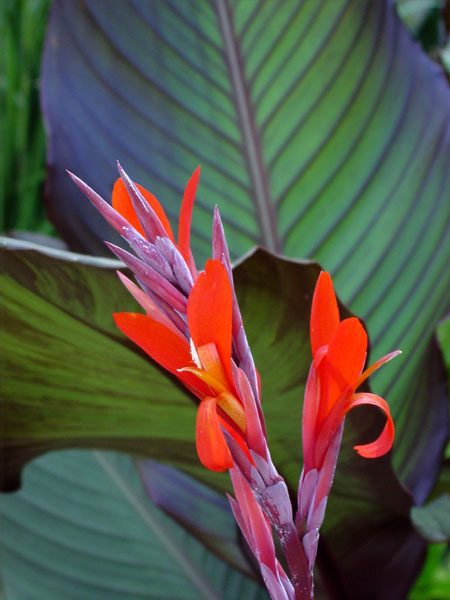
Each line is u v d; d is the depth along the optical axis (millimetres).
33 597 1337
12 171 1872
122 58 1264
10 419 923
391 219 1212
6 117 1850
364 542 1000
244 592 1317
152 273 521
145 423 905
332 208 1229
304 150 1239
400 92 1246
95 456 1456
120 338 771
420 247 1194
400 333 1171
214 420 492
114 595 1342
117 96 1264
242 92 1248
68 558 1371
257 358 775
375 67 1246
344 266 1212
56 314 770
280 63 1249
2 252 723
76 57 1258
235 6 1247
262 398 805
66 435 965
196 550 1370
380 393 1148
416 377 1152
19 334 797
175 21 1262
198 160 1255
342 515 946
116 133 1259
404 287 1188
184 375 523
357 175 1229
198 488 1218
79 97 1251
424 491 1097
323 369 540
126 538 1386
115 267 715
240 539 1091
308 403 542
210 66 1257
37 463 1444
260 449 523
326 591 1045
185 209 543
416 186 1214
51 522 1402
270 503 529
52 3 1253
